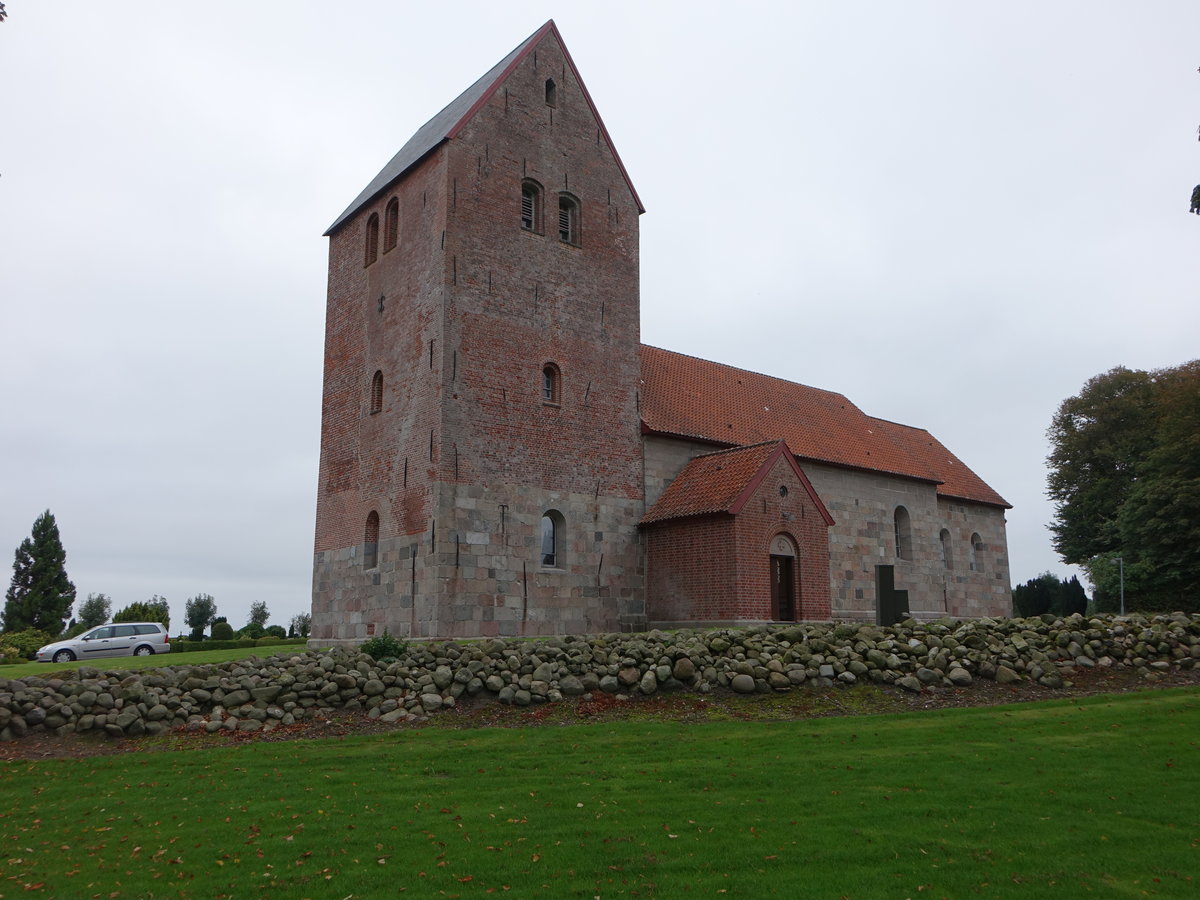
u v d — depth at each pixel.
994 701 16.33
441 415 23.16
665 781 11.10
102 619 72.00
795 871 8.06
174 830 9.62
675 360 33.81
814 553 26.11
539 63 27.23
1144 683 17.62
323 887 7.92
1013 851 8.47
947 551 38.94
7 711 14.45
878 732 13.88
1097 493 57.72
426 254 24.77
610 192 28.34
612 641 18.19
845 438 35.69
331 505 27.58
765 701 16.25
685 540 25.70
